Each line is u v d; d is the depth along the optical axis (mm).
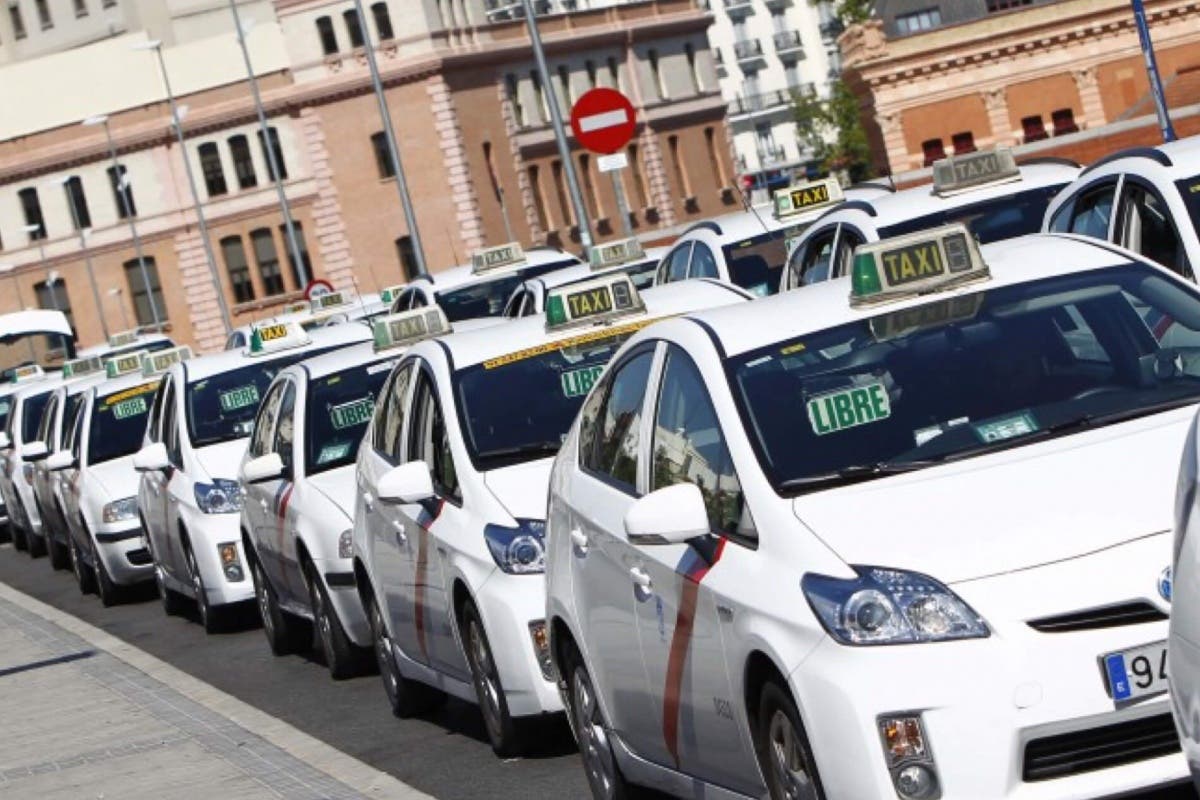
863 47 107625
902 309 9773
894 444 9078
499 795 12125
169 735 15734
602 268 25078
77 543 27219
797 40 187250
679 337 10078
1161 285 9758
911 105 107688
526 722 12523
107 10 143875
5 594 29016
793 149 187000
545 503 12570
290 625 18922
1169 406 9047
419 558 13406
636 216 132375
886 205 18172
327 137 122938
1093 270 9898
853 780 8086
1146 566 8047
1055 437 8938
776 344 9672
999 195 17891
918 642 8023
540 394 13406
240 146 126125
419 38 118875
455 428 13297
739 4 185750
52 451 29531
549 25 128000
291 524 17031
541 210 126125
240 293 127312
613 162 34844
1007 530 8258
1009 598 8055
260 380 21516
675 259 23422
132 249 129000
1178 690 6512
